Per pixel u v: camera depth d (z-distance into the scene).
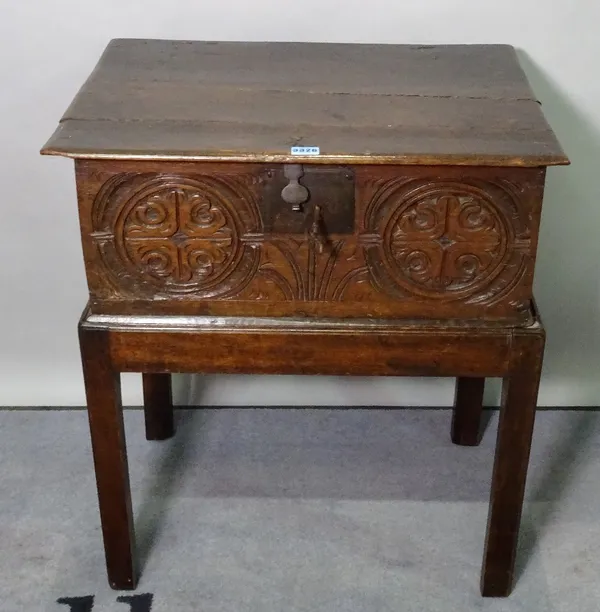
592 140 1.60
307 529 1.54
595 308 1.75
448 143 1.16
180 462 1.68
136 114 1.22
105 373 1.27
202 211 1.18
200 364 1.27
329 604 1.41
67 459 1.69
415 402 1.82
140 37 1.53
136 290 1.24
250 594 1.43
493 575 1.42
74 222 1.66
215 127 1.19
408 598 1.43
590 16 1.51
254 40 1.54
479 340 1.24
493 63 1.41
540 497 1.62
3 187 1.62
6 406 1.81
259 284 1.23
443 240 1.20
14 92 1.55
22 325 1.75
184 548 1.51
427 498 1.61
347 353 1.26
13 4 1.49
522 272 1.21
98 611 1.41
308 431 1.76
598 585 1.46
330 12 1.51
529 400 1.28
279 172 1.15
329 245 1.20
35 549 1.51
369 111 1.24
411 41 1.54
